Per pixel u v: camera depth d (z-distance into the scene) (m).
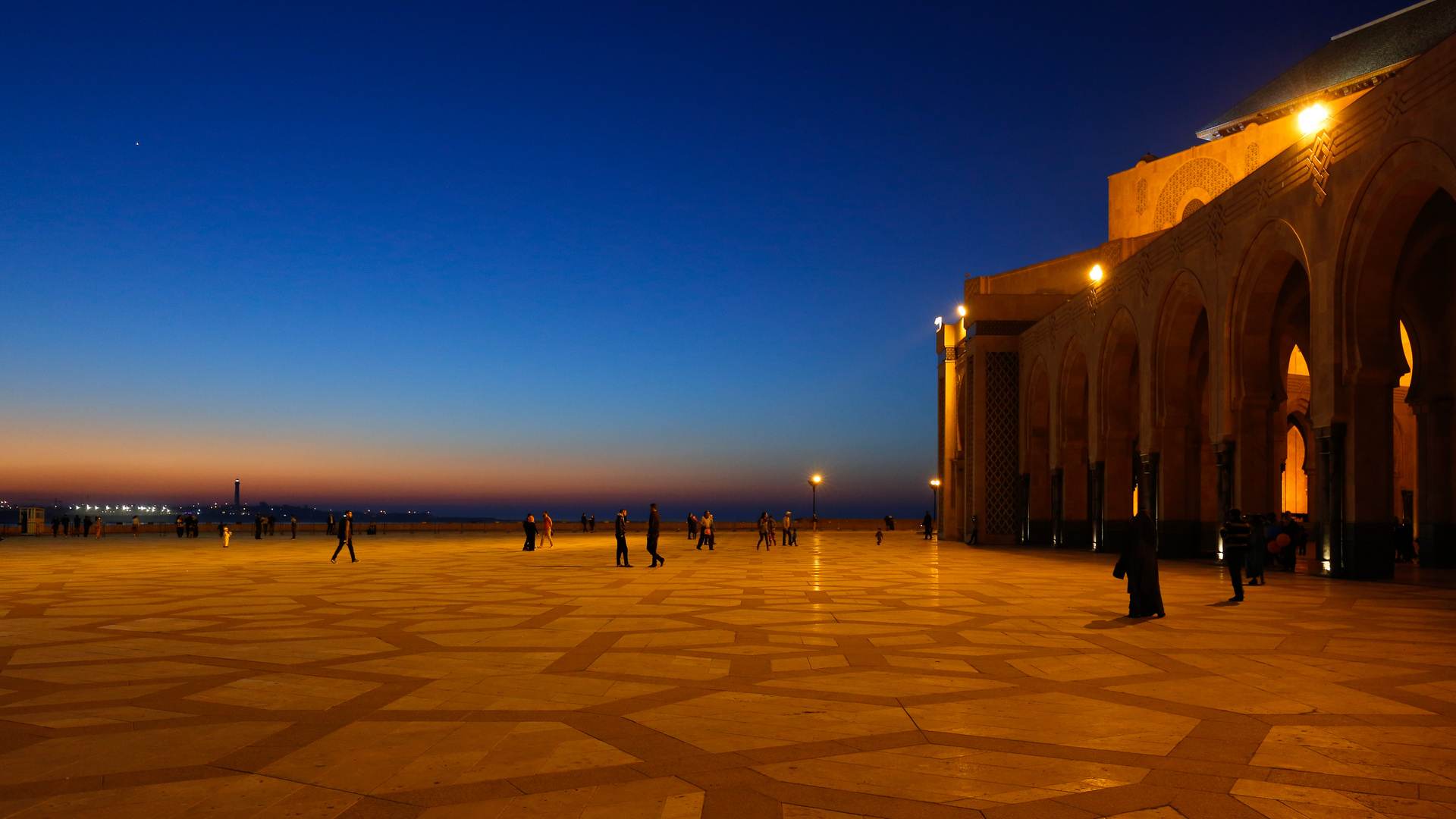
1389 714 5.35
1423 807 3.75
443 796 3.88
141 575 17.14
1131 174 31.94
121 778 4.16
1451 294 18.36
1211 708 5.51
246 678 6.53
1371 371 14.94
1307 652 7.57
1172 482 21.97
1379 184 14.19
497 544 33.22
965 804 3.78
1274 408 18.31
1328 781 4.08
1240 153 27.67
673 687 6.16
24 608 11.20
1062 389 29.58
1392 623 9.48
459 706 5.59
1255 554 14.34
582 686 6.21
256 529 39.50
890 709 5.49
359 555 24.80
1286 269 17.64
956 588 14.03
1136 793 3.91
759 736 4.85
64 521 43.00
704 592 13.22
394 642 8.27
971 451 34.59
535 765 4.33
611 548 29.89
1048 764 4.34
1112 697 5.84
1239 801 3.82
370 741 4.78
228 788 4.00
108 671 6.82
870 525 53.47
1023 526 33.31
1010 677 6.50
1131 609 9.95
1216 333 19.03
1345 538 15.26
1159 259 21.86
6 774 4.21
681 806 3.75
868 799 3.84
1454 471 18.39
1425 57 12.95
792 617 10.16
